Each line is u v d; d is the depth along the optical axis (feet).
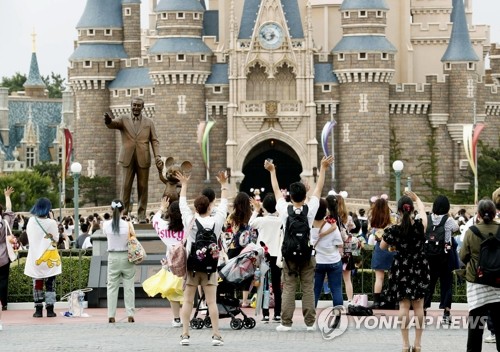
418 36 534.37
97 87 494.18
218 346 124.26
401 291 118.93
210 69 480.23
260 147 483.92
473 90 493.36
